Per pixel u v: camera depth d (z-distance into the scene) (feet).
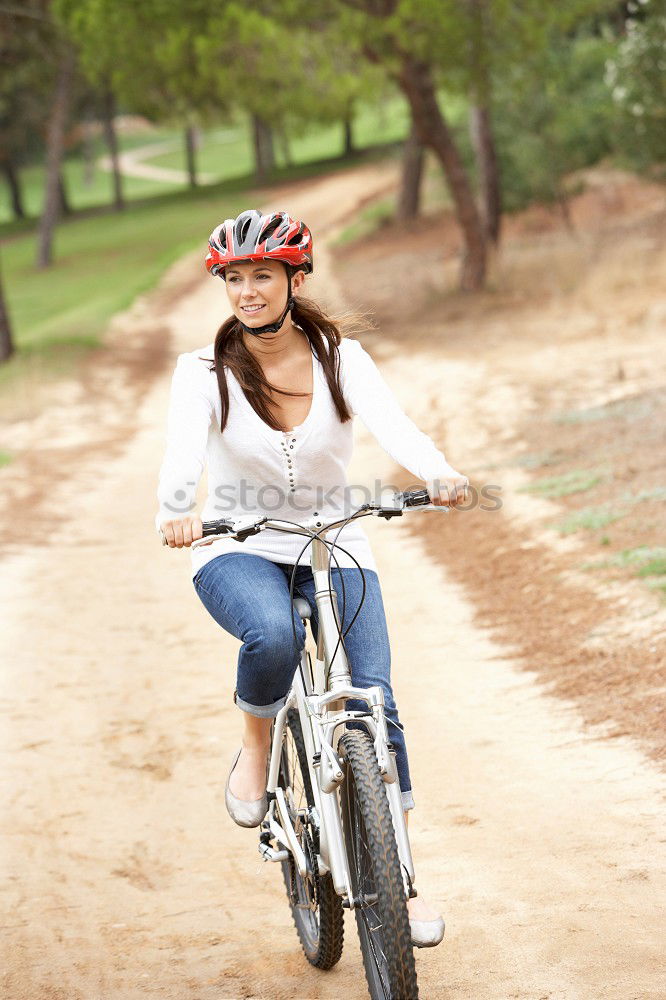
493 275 118.52
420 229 185.06
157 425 81.00
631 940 16.84
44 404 89.97
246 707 16.06
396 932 13.24
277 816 17.43
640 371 66.80
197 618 38.93
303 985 17.03
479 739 26.40
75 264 235.81
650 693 26.63
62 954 18.38
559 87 137.59
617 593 33.53
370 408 15.89
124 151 496.23
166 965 17.85
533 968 16.47
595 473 47.24
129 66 99.45
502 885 19.21
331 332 16.22
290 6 94.68
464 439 59.41
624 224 133.80
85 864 21.97
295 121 101.50
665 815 20.95
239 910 19.76
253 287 15.37
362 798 13.85
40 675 33.73
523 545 40.93
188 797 25.04
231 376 15.79
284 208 260.21
